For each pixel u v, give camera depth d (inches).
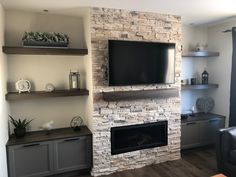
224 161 115.0
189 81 165.8
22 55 120.5
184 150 153.0
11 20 117.6
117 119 122.3
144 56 122.3
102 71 116.5
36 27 122.6
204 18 139.8
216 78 164.1
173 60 130.2
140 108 127.4
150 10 120.1
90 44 113.1
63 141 114.5
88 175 121.5
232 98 146.6
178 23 132.6
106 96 114.3
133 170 126.8
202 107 167.6
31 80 123.2
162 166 131.3
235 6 111.9
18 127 114.3
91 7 111.3
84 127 131.6
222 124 157.5
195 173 121.9
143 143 131.8
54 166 114.3
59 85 129.2
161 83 128.7
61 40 115.6
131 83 120.7
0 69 95.3
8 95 107.3
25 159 109.0
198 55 151.7
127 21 119.7
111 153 122.9
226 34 153.4
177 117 137.9
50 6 109.7
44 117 128.1
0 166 89.4
